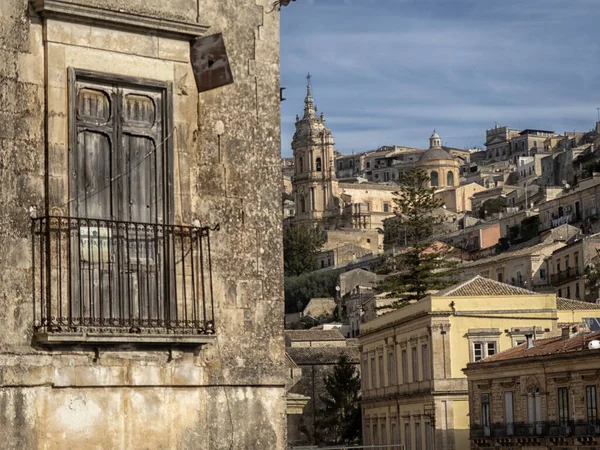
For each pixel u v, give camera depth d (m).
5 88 17.14
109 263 17.69
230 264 18.88
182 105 18.58
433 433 96.00
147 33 18.27
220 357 18.61
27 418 16.89
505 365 88.44
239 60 19.31
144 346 17.86
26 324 17.05
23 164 17.22
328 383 121.62
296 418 123.56
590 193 155.62
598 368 78.19
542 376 84.19
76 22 17.64
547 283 139.50
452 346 96.56
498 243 176.88
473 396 92.75
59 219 17.28
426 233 141.38
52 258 17.23
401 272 131.88
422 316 98.06
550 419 83.44
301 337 133.12
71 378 17.23
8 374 16.77
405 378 103.00
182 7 18.83
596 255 129.75
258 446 18.73
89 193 17.73
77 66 17.61
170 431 18.03
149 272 18.08
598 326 94.88
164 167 18.33
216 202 18.86
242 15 19.41
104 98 17.95
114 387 17.61
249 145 19.23
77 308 17.42
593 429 78.56
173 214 18.34
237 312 18.84
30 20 17.36
